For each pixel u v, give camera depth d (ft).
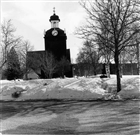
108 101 36.42
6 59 88.94
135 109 28.43
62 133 18.92
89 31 46.34
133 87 43.47
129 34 45.62
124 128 19.69
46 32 189.78
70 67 175.22
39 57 148.36
